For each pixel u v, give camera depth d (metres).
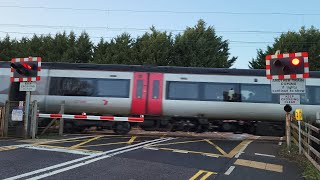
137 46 38.59
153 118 18.52
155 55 36.97
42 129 17.53
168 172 8.98
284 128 18.06
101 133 18.80
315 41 38.72
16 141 14.01
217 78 18.17
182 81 18.25
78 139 14.91
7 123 15.34
